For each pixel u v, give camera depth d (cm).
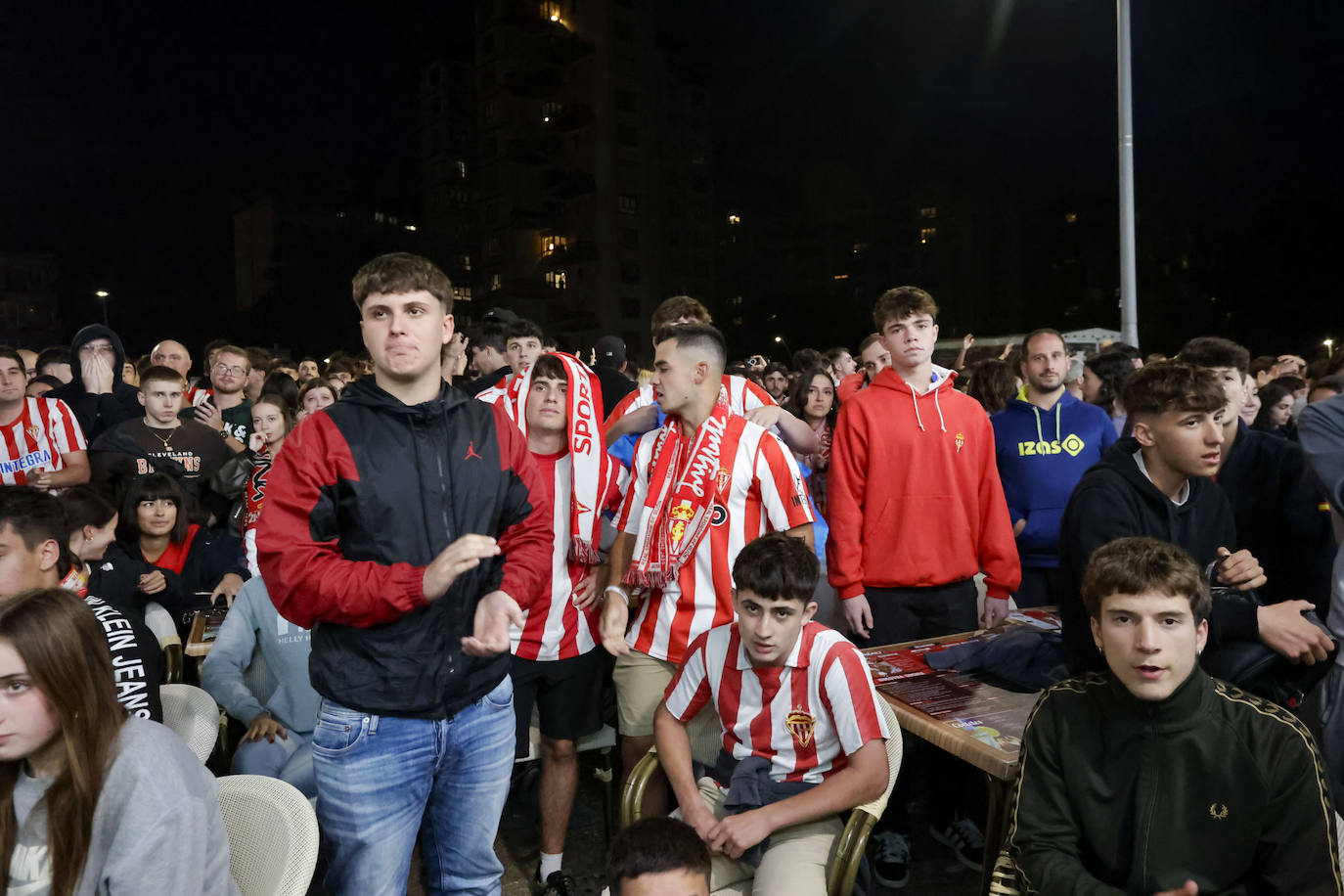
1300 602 195
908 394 304
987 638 275
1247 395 390
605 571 286
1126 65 859
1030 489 372
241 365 605
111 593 301
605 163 4497
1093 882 159
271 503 169
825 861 205
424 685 177
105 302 5400
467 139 5144
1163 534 211
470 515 183
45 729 145
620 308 4541
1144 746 163
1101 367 463
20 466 439
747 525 259
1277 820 157
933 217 6688
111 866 143
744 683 218
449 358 538
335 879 187
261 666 308
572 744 279
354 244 4684
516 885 289
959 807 298
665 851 161
